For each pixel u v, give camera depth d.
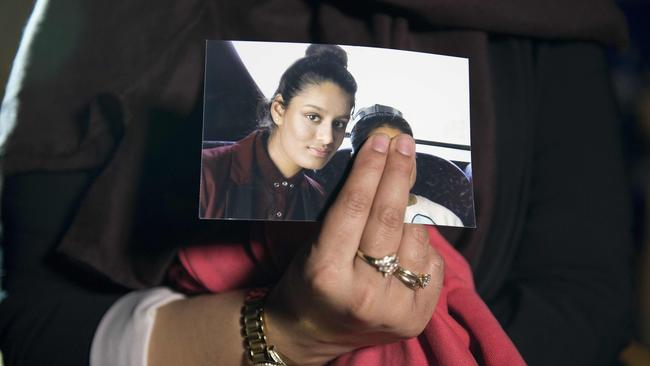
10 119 0.92
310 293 0.62
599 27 1.01
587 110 1.00
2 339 0.82
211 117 0.68
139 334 0.73
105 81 0.90
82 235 0.85
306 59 0.69
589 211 0.93
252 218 0.66
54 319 0.80
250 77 0.69
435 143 0.69
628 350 1.27
